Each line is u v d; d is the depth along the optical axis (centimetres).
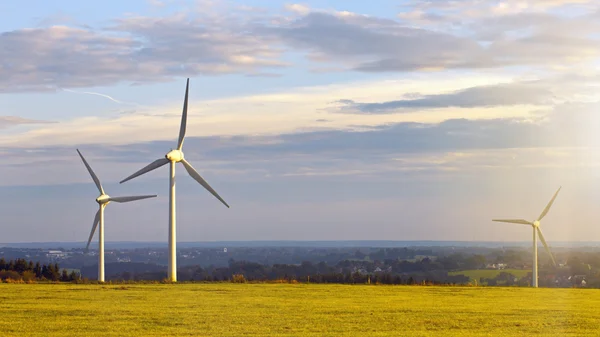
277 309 4278
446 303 4762
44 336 3234
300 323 3719
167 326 3572
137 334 3325
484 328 3653
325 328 3569
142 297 4856
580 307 4606
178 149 7512
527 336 3425
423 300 4969
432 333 3462
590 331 3606
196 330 3462
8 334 3269
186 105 7588
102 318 3791
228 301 4691
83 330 3409
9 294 4950
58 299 4666
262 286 5984
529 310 4394
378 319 3906
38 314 3916
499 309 4428
